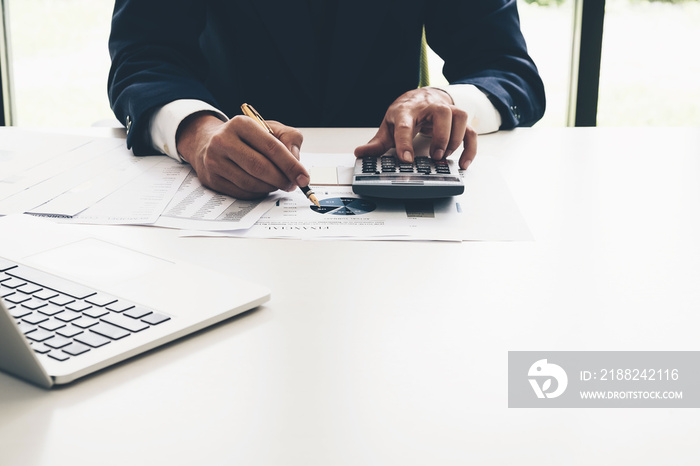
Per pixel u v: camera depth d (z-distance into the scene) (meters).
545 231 0.70
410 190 0.78
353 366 0.45
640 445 0.37
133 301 0.51
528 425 0.38
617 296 0.55
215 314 0.49
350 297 0.55
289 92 1.37
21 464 0.35
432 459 0.35
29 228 0.66
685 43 2.42
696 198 0.80
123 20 1.16
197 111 0.93
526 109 1.19
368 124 1.38
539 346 0.47
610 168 0.92
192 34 1.21
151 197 0.80
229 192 0.81
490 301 0.54
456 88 1.12
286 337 0.48
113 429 0.38
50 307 0.49
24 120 2.64
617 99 2.43
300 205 0.78
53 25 2.68
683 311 0.53
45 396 0.41
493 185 0.84
